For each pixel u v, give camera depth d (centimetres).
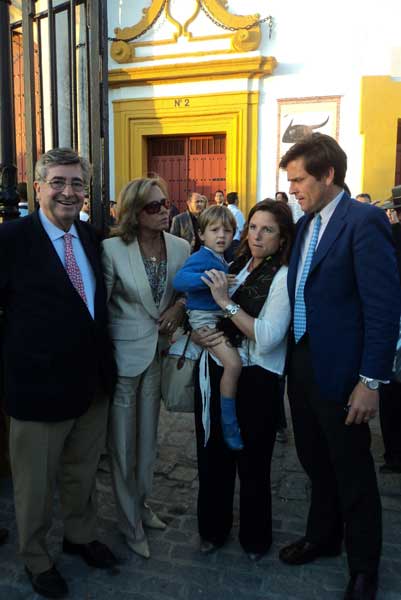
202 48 866
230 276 228
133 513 242
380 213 193
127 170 947
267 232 217
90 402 214
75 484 229
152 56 890
